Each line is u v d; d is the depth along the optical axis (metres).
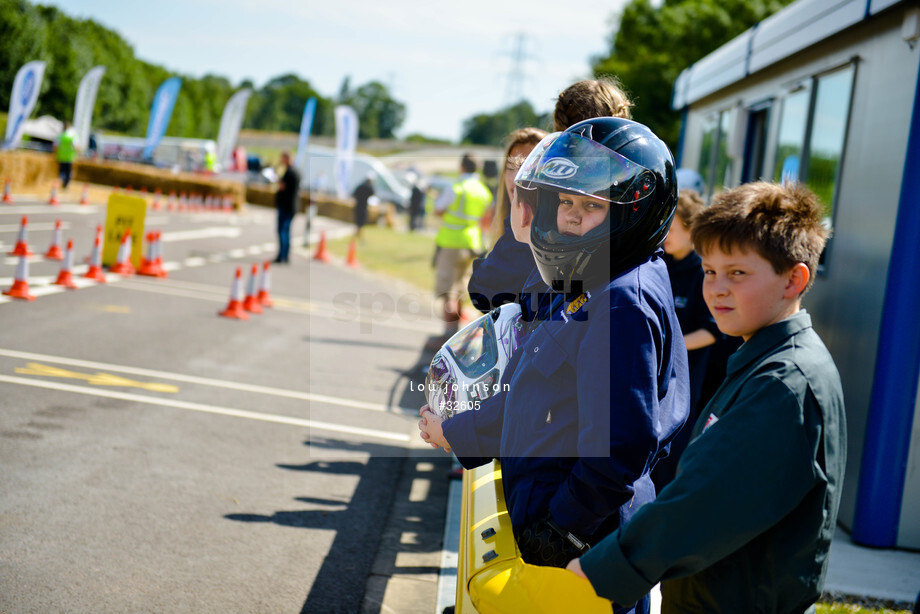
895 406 4.24
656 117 31.12
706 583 1.79
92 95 31.67
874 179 4.53
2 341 7.35
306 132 27.41
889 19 4.48
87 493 4.33
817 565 1.73
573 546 1.95
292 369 7.61
